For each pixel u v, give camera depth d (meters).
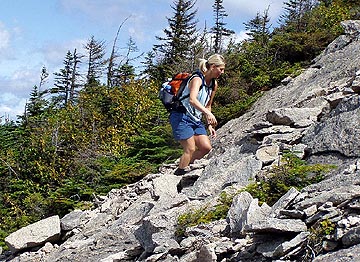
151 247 5.63
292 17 20.64
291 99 9.75
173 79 7.48
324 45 15.23
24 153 21.52
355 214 4.22
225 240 4.92
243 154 7.49
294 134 7.19
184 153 7.59
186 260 4.88
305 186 5.54
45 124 23.73
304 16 18.42
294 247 4.23
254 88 15.05
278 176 5.71
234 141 8.95
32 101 32.19
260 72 15.07
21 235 7.84
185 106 7.37
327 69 10.26
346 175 5.11
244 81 15.38
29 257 7.54
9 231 11.98
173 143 14.70
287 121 7.82
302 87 10.07
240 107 12.69
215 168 7.38
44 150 20.55
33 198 14.41
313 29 17.12
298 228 4.37
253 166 6.71
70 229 8.02
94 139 20.89
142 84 24.83
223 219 5.36
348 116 6.47
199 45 23.70
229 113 12.83
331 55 10.99
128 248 6.30
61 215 11.71
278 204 4.97
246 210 4.98
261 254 4.45
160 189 7.45
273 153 6.86
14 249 7.77
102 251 6.55
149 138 15.12
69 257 6.72
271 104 10.48
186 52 30.20
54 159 20.06
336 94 7.69
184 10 38.78
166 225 5.84
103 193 12.28
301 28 17.86
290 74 13.15
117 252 6.38
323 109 7.63
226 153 7.69
